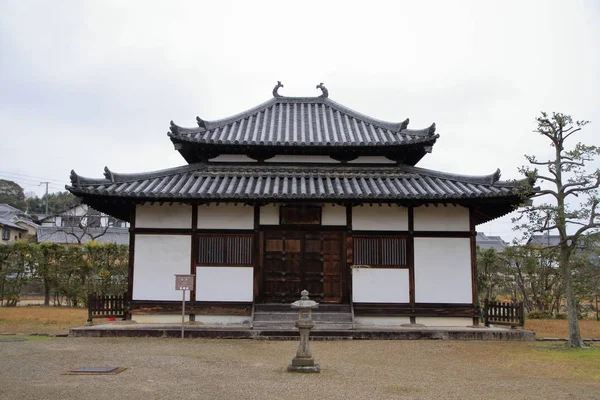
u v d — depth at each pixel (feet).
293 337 54.70
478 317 63.21
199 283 63.31
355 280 63.62
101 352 44.11
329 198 60.54
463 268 63.87
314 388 32.17
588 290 77.66
